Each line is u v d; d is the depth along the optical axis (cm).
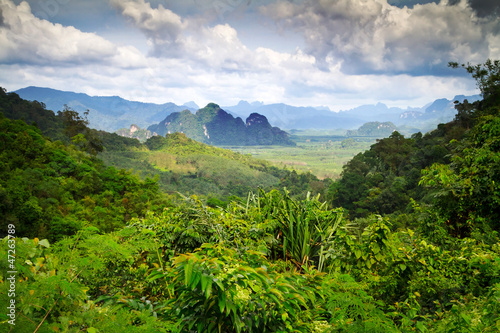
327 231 304
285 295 158
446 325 157
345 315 159
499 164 372
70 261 130
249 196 359
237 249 249
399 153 6138
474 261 229
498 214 373
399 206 4188
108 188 4909
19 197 2591
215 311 142
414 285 224
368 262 253
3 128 5259
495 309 149
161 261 234
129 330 113
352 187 5291
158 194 5309
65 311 111
